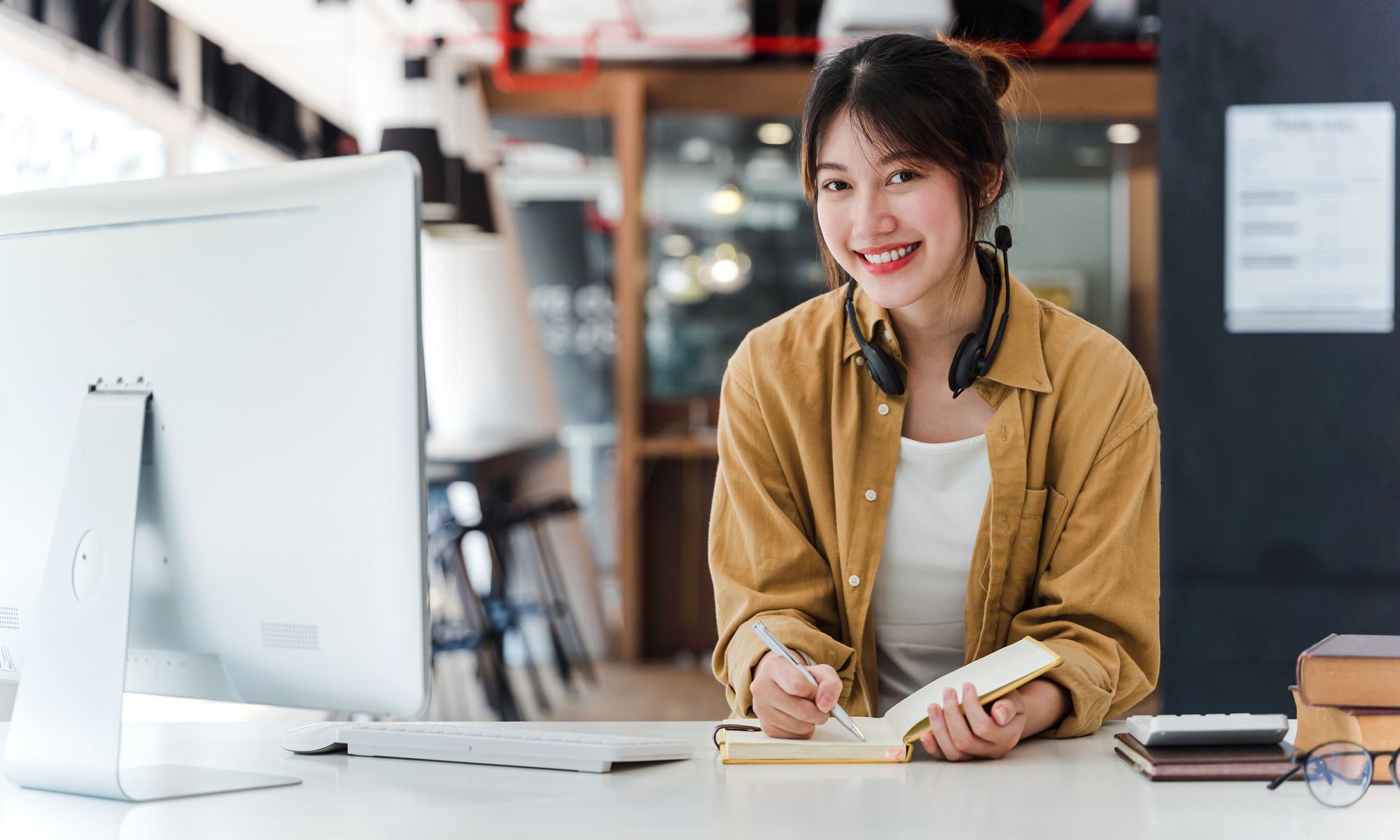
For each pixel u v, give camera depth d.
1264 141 3.05
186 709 3.43
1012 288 1.39
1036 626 1.33
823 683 1.14
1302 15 3.03
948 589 1.43
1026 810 0.99
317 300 1.06
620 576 5.86
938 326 1.37
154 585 1.14
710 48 5.77
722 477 1.48
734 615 1.38
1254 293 3.07
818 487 1.42
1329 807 1.00
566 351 7.98
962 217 1.23
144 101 4.57
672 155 6.89
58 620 1.11
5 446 1.20
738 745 1.17
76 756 1.07
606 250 7.95
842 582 1.41
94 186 1.17
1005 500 1.35
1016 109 1.38
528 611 4.85
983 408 1.39
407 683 1.04
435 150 4.61
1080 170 7.47
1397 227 3.02
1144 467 1.33
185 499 1.12
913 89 1.19
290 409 1.07
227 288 1.09
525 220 7.89
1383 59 3.00
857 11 4.96
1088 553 1.32
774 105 5.93
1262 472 3.08
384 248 1.03
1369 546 3.04
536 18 5.44
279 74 5.77
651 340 6.94
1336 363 3.05
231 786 1.09
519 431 5.86
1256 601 3.08
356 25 5.33
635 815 0.99
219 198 1.10
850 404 1.42
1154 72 5.82
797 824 0.95
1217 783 1.08
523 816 0.99
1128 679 1.29
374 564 1.04
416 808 1.02
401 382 1.03
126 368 1.14
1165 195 3.09
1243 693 3.09
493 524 4.68
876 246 1.23
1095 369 1.35
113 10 4.27
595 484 7.97
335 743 1.26
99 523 1.10
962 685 1.16
